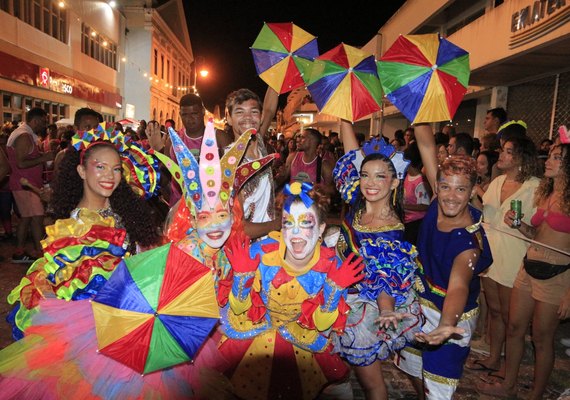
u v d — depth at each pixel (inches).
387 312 111.5
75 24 860.6
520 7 377.4
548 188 159.0
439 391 124.0
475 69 446.0
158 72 1395.2
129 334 99.3
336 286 112.4
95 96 970.7
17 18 634.8
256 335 123.0
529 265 151.9
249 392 122.1
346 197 137.9
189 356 102.5
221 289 121.0
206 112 229.8
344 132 158.1
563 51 354.0
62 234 108.2
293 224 113.8
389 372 178.7
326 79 148.4
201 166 121.6
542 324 150.7
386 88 136.9
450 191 118.0
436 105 134.0
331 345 125.1
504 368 177.8
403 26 768.3
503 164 177.2
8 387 100.7
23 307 112.3
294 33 184.9
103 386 102.4
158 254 104.7
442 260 121.6
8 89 615.5
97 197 118.0
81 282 105.2
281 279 118.8
